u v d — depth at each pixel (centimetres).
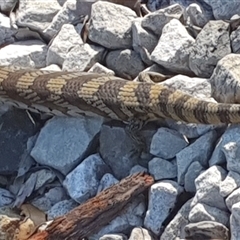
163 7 82
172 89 71
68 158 73
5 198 75
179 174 66
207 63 72
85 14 84
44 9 87
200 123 68
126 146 72
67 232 65
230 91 68
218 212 62
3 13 90
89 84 75
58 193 73
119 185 67
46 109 78
